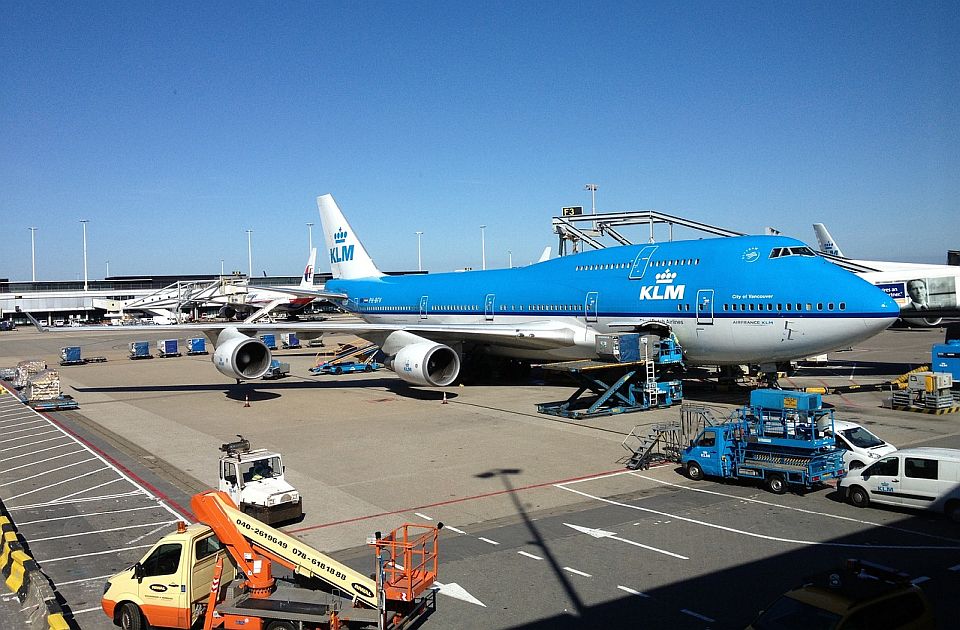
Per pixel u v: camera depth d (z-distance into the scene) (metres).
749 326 29.30
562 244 54.19
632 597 13.01
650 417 29.70
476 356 42.88
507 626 12.04
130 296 145.50
